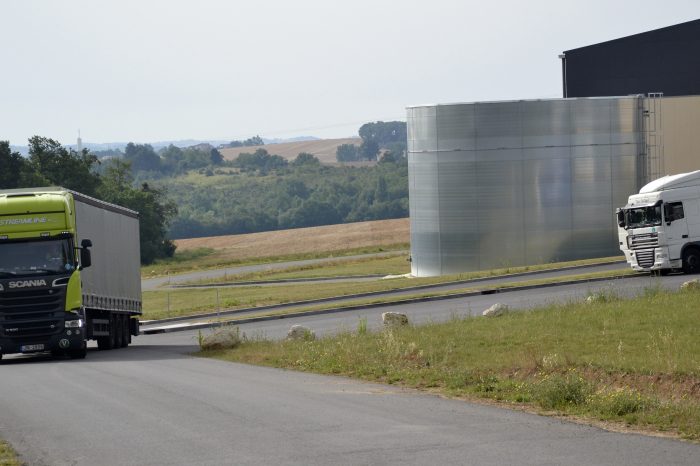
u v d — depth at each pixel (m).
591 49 89.12
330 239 166.50
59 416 19.56
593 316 31.22
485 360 25.36
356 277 87.88
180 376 26.73
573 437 15.79
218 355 34.28
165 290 93.06
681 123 75.81
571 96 90.38
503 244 73.19
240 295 74.19
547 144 72.94
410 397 20.98
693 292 35.66
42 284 35.97
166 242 176.00
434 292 55.03
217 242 186.12
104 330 42.81
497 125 73.00
